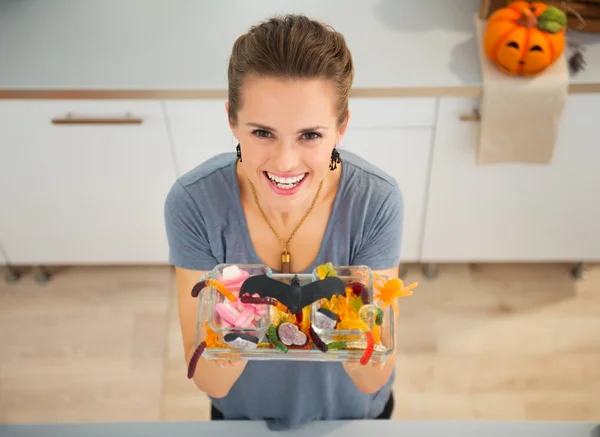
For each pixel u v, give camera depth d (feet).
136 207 7.07
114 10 6.42
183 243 3.58
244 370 3.80
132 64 5.97
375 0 6.41
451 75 5.81
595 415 6.79
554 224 7.09
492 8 5.98
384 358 2.84
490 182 6.64
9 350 7.45
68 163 6.57
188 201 3.44
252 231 3.51
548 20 5.45
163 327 7.60
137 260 7.75
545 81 5.66
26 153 6.45
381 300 2.89
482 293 7.81
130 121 6.08
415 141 6.30
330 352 2.77
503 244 7.37
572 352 7.27
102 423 3.54
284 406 4.09
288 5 6.38
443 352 7.31
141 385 7.13
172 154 6.50
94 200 6.98
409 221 7.12
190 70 5.91
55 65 5.98
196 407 6.95
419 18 6.25
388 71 5.85
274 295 2.62
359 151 6.42
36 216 7.14
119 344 7.47
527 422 3.52
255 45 2.65
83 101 5.98
